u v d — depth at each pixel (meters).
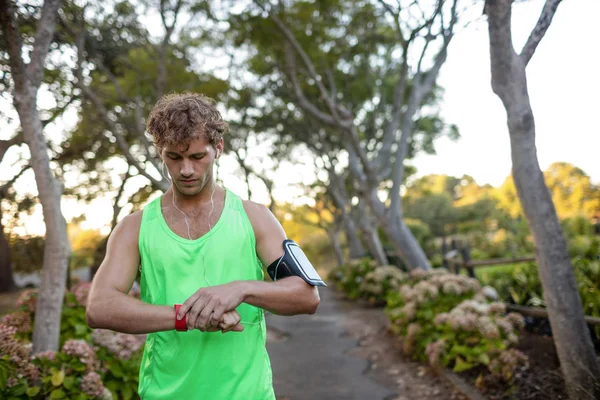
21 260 9.52
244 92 12.34
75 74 6.61
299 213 26.11
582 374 3.43
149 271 1.48
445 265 9.37
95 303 1.35
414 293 5.93
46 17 3.90
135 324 1.31
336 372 5.73
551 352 4.67
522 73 3.67
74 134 9.08
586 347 3.48
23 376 3.03
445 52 10.12
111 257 1.46
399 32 8.74
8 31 3.58
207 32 9.52
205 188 1.49
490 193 40.81
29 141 3.82
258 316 1.53
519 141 3.67
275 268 1.49
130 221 1.51
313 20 9.86
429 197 41.38
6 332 3.02
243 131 15.59
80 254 17.45
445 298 5.80
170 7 7.59
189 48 9.70
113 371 3.67
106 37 7.54
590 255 6.82
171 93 1.51
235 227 1.51
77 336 4.17
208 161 1.39
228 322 1.30
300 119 16.47
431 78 10.27
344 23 10.30
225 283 1.39
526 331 5.55
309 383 5.30
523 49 3.71
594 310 4.42
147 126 1.41
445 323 4.93
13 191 7.39
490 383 4.26
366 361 6.18
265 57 11.38
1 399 2.83
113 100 8.28
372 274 11.81
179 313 1.29
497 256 12.23
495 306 4.73
